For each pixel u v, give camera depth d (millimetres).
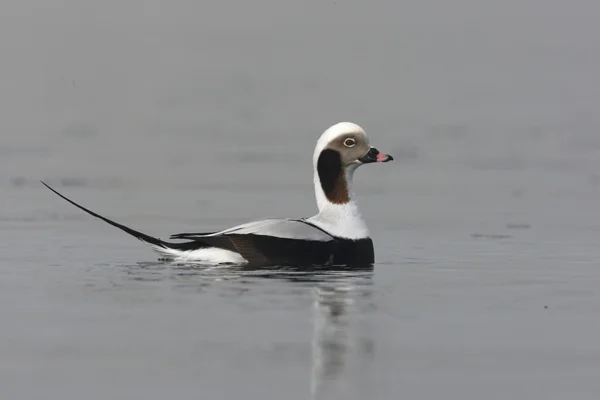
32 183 22062
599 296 12070
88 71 42375
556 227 17484
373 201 20312
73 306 11242
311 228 13938
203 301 11492
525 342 9984
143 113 33438
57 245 15461
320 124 31328
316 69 44000
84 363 9195
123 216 18453
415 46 51094
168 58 46750
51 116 32469
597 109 33812
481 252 15188
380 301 11617
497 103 35281
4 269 13406
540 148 26938
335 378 8836
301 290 12125
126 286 12250
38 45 48875
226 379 8781
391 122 31391
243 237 13711
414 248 15539
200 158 25516
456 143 27812
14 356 9375
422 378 8844
